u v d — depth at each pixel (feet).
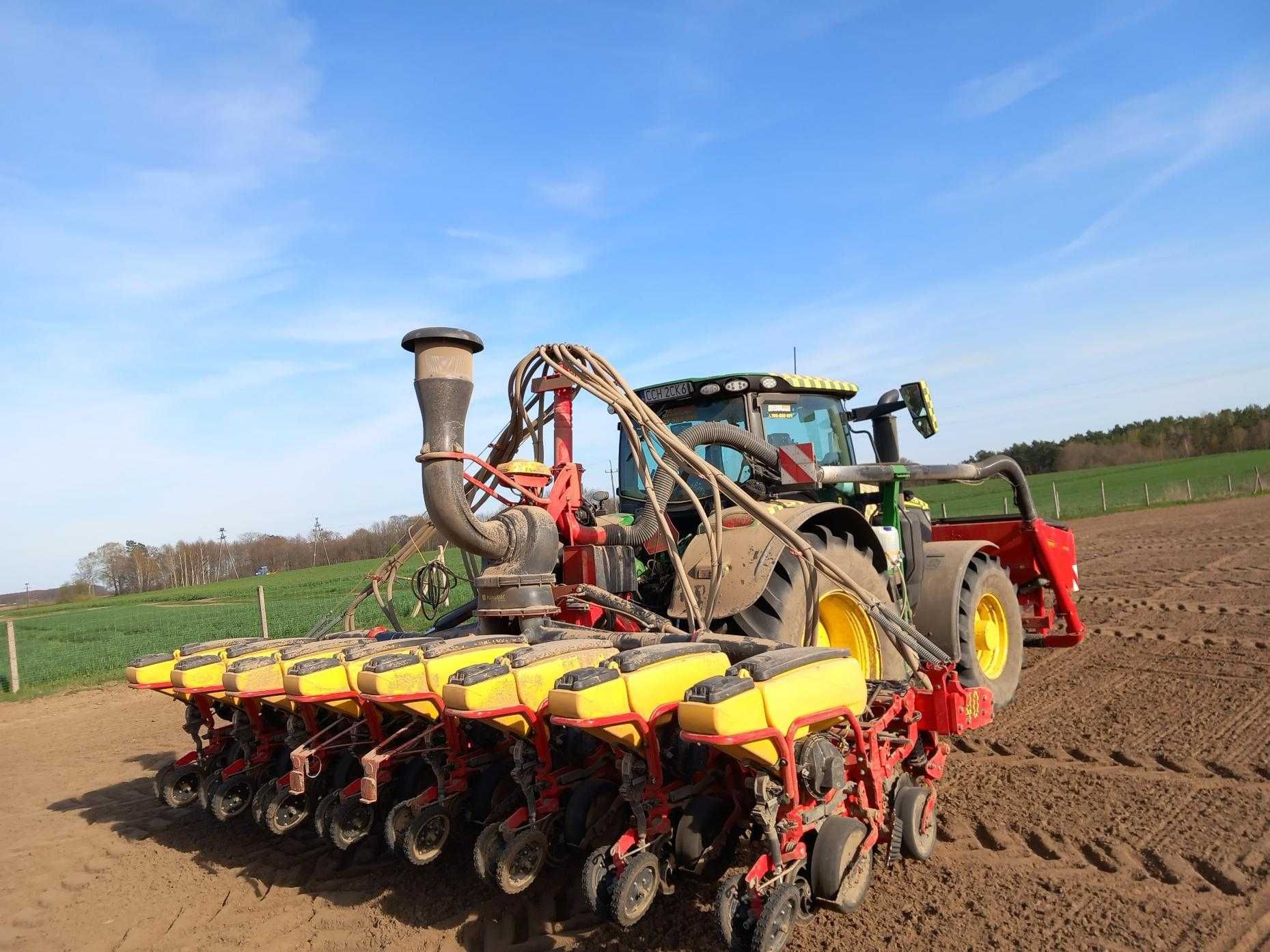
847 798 11.73
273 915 13.51
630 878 10.30
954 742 19.31
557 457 15.70
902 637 13.87
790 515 15.80
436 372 13.41
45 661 54.08
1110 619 32.50
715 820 11.24
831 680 10.56
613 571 15.88
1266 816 14.10
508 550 14.28
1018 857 13.38
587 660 12.25
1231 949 10.45
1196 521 74.02
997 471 23.98
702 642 12.08
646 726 10.44
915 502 25.98
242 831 17.62
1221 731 18.45
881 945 11.04
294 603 93.56
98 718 33.58
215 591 176.04
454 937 12.19
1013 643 23.40
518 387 15.44
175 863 16.22
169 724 31.04
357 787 13.66
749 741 9.26
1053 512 106.73
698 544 15.96
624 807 12.57
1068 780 16.42
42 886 15.69
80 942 13.28
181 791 17.69
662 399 19.71
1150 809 14.74
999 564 23.77
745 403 19.08
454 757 13.23
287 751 16.35
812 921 11.72
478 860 12.01
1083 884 12.32
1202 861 12.75
